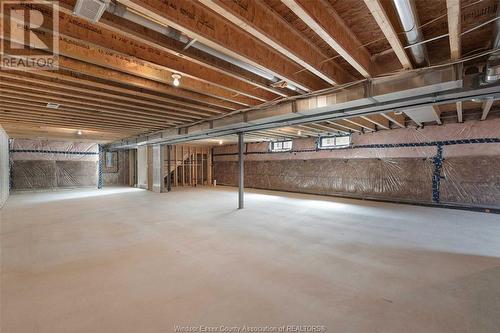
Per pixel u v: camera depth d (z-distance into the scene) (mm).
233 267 2703
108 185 12828
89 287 2262
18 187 9656
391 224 4578
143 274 2525
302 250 3229
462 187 5980
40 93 3723
